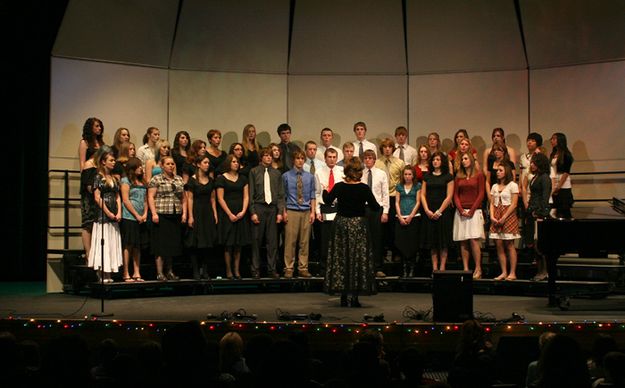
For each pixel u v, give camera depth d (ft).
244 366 16.12
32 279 37.35
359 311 25.13
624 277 30.04
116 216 28.99
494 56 37.63
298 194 32.04
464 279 22.24
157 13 35.63
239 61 37.83
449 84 38.17
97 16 34.09
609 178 35.58
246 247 33.47
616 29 35.14
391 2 37.42
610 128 35.63
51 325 22.50
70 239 33.76
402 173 32.24
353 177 26.50
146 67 36.35
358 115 38.45
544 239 25.58
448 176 31.35
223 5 36.73
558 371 12.21
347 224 26.23
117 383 12.91
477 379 13.35
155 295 30.40
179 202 30.27
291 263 31.91
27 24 36.29
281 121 38.34
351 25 37.78
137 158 30.09
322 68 38.45
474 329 18.04
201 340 12.59
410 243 31.60
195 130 37.37
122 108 35.63
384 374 13.85
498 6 36.83
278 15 37.47
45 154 37.29
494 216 30.60
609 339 16.72
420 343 21.95
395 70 38.50
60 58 34.04
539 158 30.01
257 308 25.96
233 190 31.30
